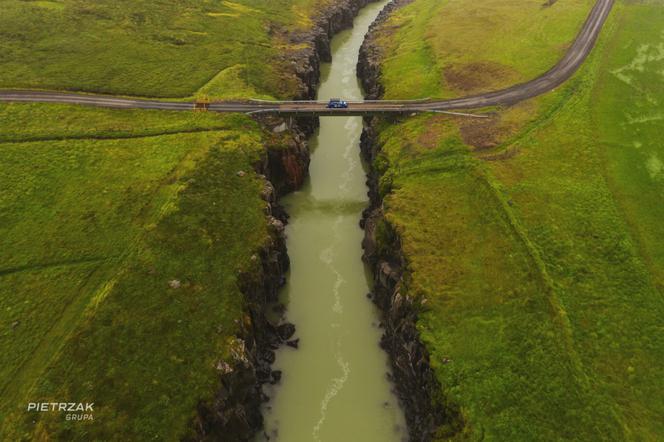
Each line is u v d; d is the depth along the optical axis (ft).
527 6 565.94
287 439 208.44
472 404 187.01
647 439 173.88
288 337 249.14
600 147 319.47
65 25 474.90
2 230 260.01
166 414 180.86
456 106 378.53
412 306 228.22
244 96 393.50
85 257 246.27
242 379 204.85
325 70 540.93
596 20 503.61
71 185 291.17
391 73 453.17
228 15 558.56
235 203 285.64
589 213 269.85
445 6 600.39
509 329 212.02
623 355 200.85
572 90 385.50
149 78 410.72
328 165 386.93
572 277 233.76
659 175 295.28
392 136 357.61
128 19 506.89
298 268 293.43
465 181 298.35
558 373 194.59
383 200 294.05
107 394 185.78
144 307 220.23
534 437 175.73
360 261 298.56
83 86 386.11
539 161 311.68
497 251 249.14
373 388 227.61
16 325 212.02
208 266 244.42
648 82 392.06
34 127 335.26
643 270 236.02
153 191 288.92
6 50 422.00
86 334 207.31
